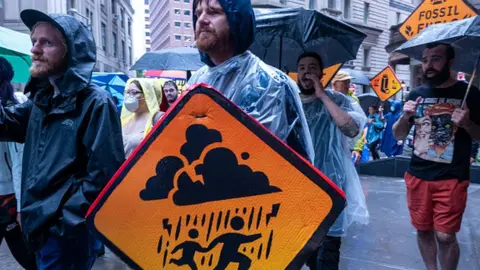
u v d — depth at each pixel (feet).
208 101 4.39
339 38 10.68
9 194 9.42
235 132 4.40
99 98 6.46
